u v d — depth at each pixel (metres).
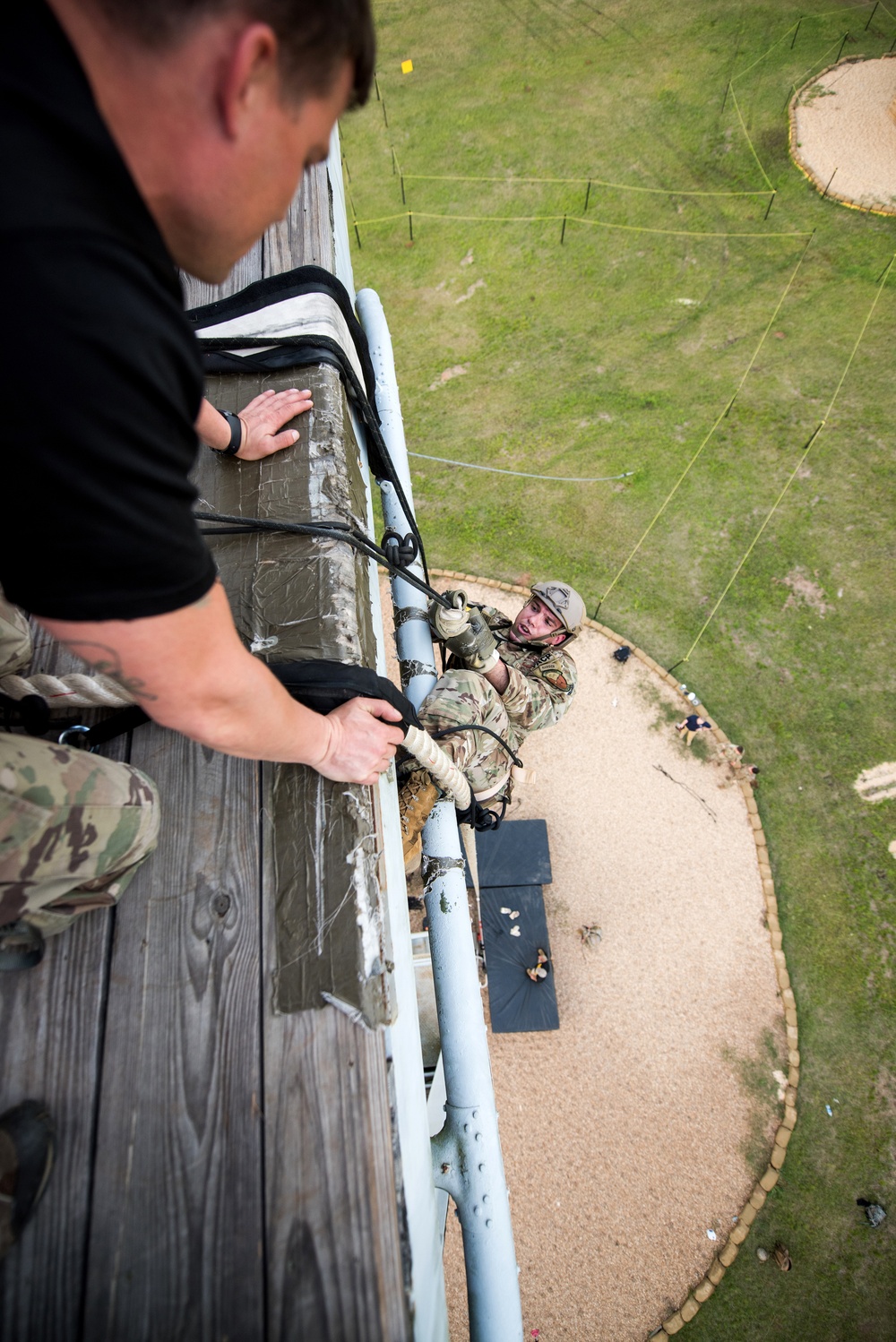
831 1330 6.32
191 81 0.61
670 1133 7.14
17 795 0.97
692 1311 6.44
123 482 0.62
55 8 0.57
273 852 1.35
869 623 8.96
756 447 10.08
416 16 15.76
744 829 8.27
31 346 0.55
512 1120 7.27
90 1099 1.19
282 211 0.80
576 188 12.76
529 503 9.98
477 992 1.86
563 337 11.27
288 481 1.74
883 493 9.64
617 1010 7.67
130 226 0.62
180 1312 1.05
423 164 13.43
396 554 2.05
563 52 14.66
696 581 9.36
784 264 11.62
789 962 7.73
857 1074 7.23
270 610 1.58
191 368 0.70
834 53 13.87
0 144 0.54
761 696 8.77
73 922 1.31
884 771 8.30
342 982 1.23
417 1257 1.11
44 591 0.67
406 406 10.93
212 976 1.26
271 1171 1.12
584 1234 6.81
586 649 9.17
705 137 13.07
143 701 0.83
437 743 2.34
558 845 8.41
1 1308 1.07
